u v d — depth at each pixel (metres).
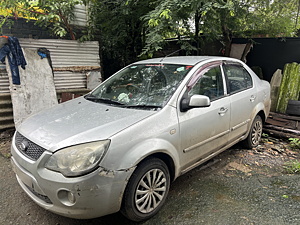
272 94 6.09
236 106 3.50
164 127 2.50
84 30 6.78
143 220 2.48
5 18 5.13
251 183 3.21
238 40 6.86
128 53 7.15
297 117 5.35
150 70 3.30
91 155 2.05
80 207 2.05
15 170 2.48
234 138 3.65
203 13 4.59
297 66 5.71
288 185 3.15
